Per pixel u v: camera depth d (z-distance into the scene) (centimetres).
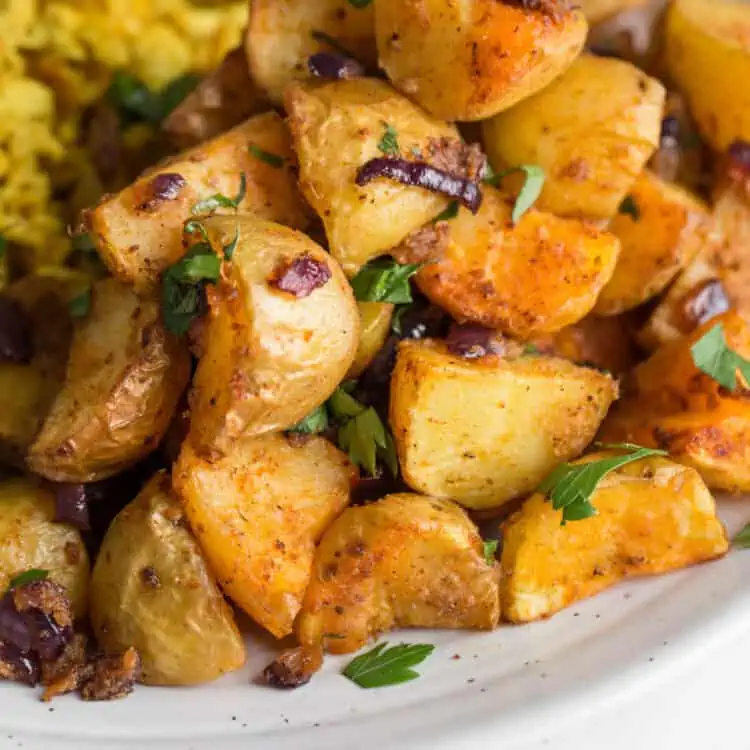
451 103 39
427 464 39
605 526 38
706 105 43
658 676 37
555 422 39
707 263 42
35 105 44
